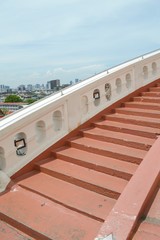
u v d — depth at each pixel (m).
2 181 4.75
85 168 5.02
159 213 3.04
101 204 4.00
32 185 4.71
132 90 7.77
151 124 5.93
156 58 8.53
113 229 2.85
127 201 3.15
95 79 6.80
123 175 4.49
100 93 6.88
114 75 7.18
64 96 5.88
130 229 2.81
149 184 3.32
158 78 8.65
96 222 3.67
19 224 3.81
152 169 3.55
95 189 4.34
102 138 5.82
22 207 4.17
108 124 6.36
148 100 7.31
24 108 5.55
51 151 5.64
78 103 6.25
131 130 5.83
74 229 3.56
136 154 4.95
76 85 6.54
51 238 3.42
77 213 3.90
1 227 3.91
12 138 4.99
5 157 4.88
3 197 4.50
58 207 4.10
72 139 6.00
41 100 5.86
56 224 3.70
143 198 3.14
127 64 7.71
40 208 4.12
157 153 3.85
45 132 5.59
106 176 4.65
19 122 5.01
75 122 6.20
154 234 2.78
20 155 5.16
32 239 3.61
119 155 5.03
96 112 6.73
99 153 5.35
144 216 3.03
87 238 3.36
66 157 5.37
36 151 5.39
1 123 4.98
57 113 5.93
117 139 5.57
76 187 4.56
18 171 5.05
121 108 7.16
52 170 5.00
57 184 4.71
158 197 3.26
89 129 6.36
